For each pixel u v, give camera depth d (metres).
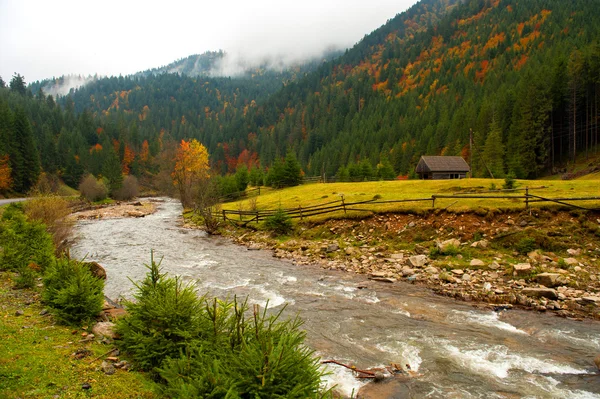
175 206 71.50
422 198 28.64
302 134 176.75
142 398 5.80
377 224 26.02
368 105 176.00
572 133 64.06
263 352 5.04
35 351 7.07
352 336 11.20
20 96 160.62
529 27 181.88
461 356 9.80
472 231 21.23
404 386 8.34
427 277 17.19
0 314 9.30
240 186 64.06
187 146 68.69
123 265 21.91
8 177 71.69
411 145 107.94
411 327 11.83
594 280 14.88
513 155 65.50
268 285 17.16
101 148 124.56
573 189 26.20
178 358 6.38
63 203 25.88
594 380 8.54
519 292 14.50
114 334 8.20
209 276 19.03
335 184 53.62
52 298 9.48
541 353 9.89
